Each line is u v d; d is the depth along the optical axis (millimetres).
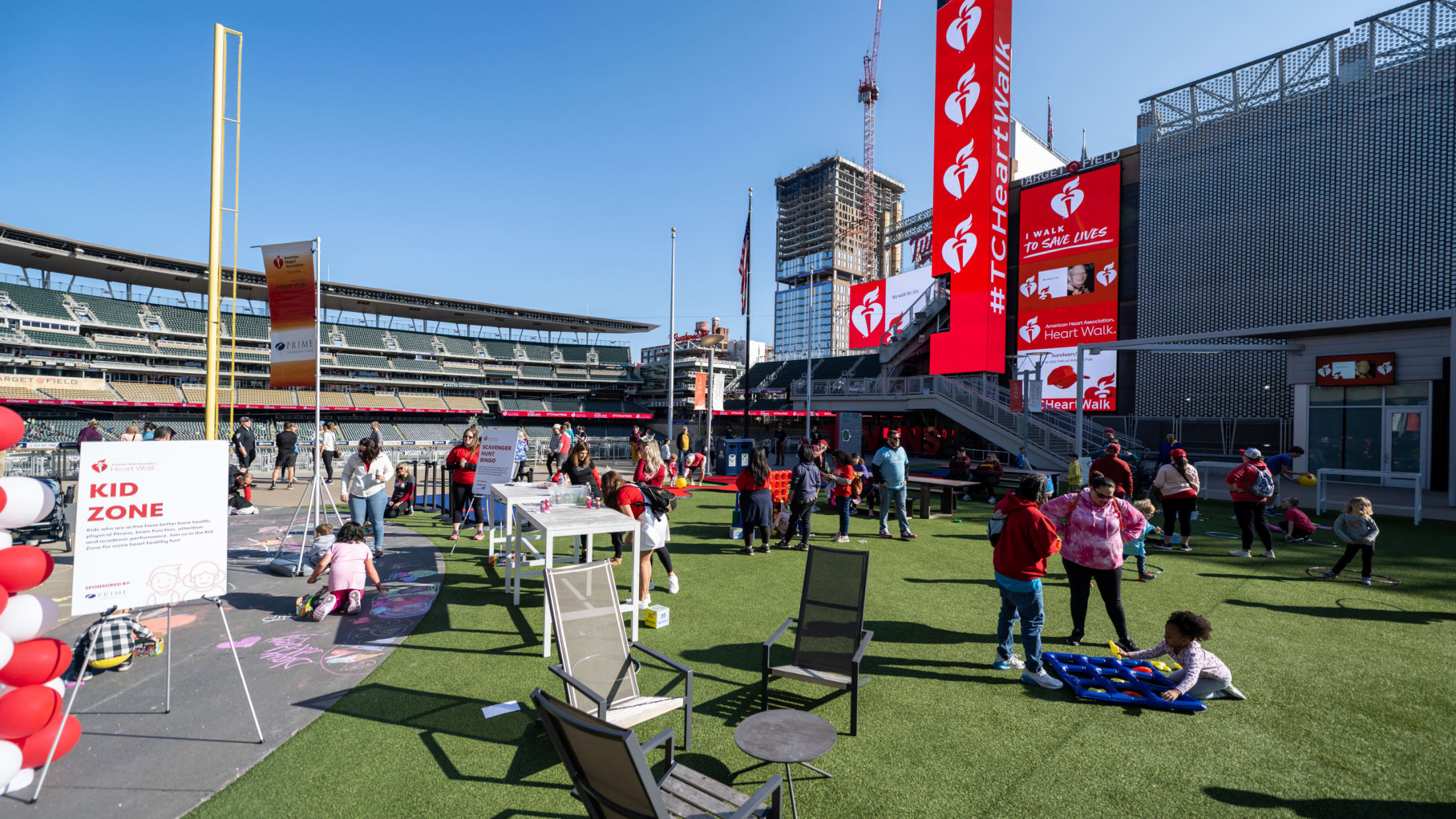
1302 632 5992
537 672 4934
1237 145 23344
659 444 19688
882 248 45188
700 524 12086
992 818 3162
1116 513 5426
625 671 3977
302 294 8930
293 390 51031
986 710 4395
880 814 3188
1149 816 3191
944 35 27406
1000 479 16969
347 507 12703
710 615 6449
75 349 43062
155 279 46906
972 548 9992
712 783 3115
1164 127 25469
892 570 8469
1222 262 23750
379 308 58531
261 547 9133
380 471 8617
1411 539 10398
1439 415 16844
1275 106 22328
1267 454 22297
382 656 5238
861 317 43406
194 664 5023
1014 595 4836
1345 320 15406
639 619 6102
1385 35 19828
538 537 10336
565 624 3836
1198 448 23953
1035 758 3756
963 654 5453
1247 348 18062
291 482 16656
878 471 11094
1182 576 8094
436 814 3152
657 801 2084
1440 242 18750
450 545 9680
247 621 6059
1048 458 22031
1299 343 19281
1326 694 4648
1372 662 5258
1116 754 3807
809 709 4367
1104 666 5055
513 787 3389
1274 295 22312
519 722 4125
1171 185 25219
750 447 20719
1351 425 18484
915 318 33156
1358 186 20359
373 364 56719
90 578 3787
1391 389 17734
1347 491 16703
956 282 27141
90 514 3816
